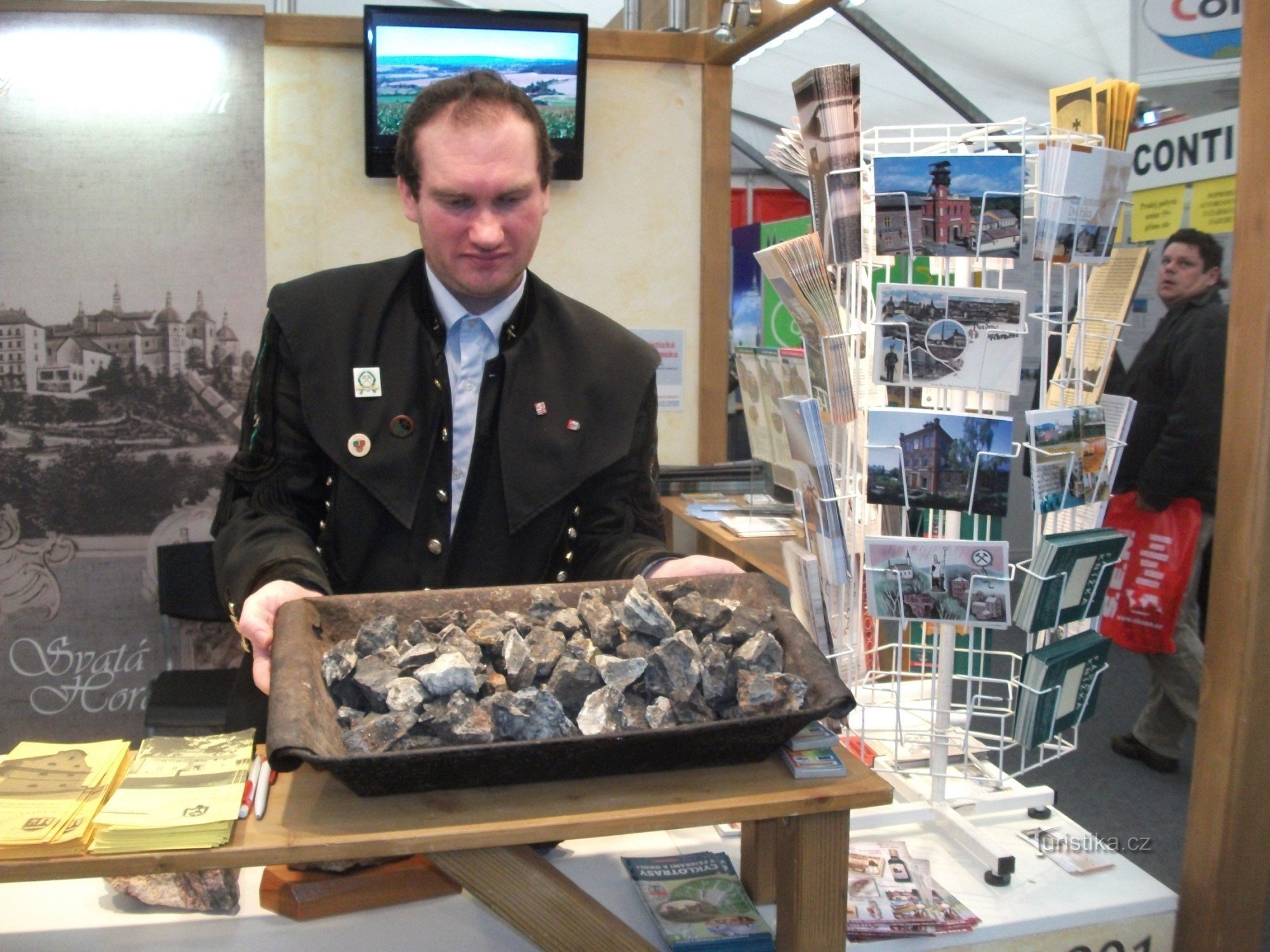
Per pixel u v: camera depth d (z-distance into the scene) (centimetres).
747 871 114
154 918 106
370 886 109
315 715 84
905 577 116
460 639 95
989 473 111
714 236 278
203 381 249
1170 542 156
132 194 243
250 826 85
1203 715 118
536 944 94
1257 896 118
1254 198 109
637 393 148
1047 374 124
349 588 144
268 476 141
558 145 257
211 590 237
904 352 113
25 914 106
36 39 237
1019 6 272
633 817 85
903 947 105
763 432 251
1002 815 131
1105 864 121
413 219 133
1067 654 114
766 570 214
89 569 249
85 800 89
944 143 124
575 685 89
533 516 142
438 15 240
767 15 226
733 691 91
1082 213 111
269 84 251
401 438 140
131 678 253
